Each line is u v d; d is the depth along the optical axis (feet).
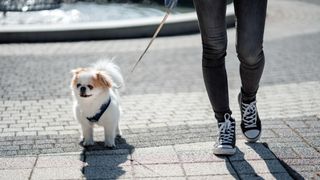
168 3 14.57
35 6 47.70
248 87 14.26
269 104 20.21
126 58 30.22
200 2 13.02
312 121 17.25
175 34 37.58
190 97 21.98
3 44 34.91
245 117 14.83
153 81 25.11
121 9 48.65
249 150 14.34
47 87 23.94
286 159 13.71
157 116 19.02
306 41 33.76
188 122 18.06
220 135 14.06
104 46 33.94
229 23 39.52
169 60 29.76
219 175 12.76
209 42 13.35
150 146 15.26
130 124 17.97
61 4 49.96
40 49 33.09
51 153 14.92
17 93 22.91
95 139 16.19
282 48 31.89
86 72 14.82
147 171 13.09
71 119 18.86
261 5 13.01
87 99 14.73
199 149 14.61
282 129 16.35
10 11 46.26
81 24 36.96
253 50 13.21
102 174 12.98
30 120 18.80
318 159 13.69
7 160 14.11
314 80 24.14
